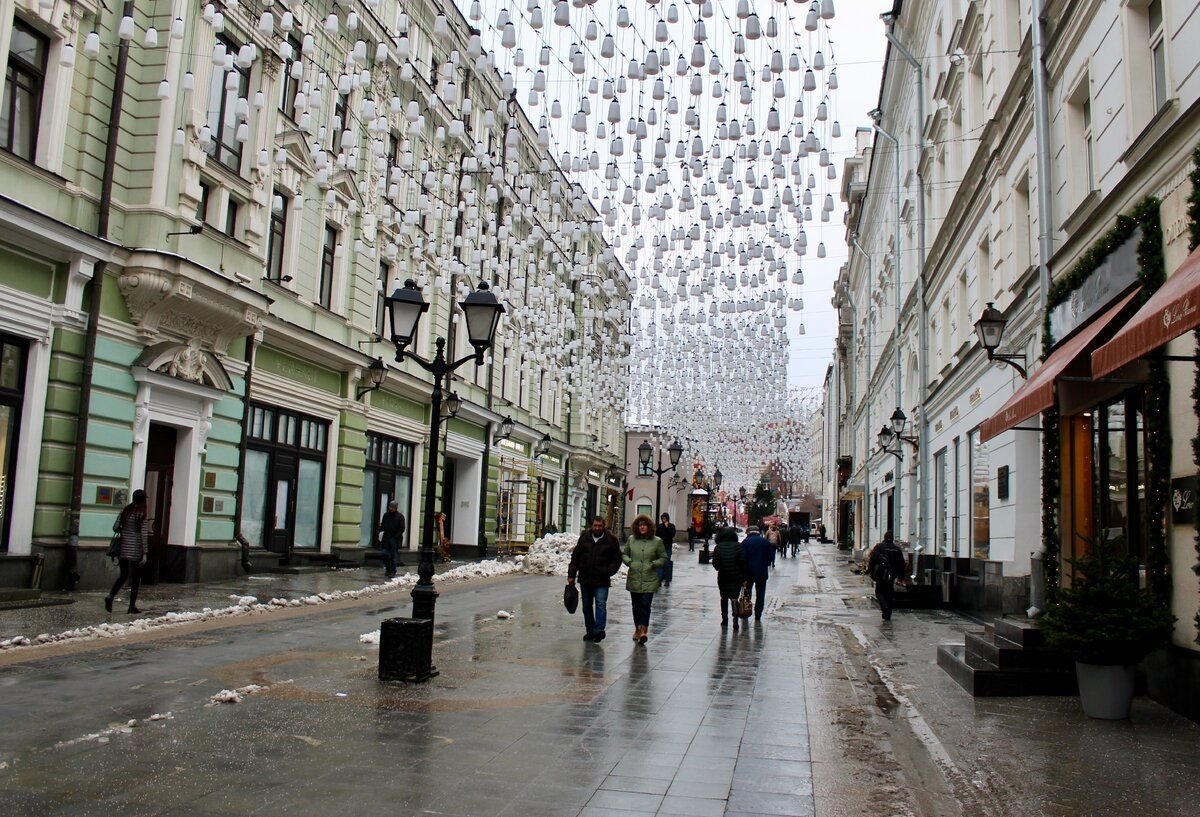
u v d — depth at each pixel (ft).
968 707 28.14
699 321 53.36
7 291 43.37
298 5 62.54
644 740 22.68
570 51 28.19
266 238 61.82
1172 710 27.43
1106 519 35.73
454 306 93.15
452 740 21.76
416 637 28.68
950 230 69.15
